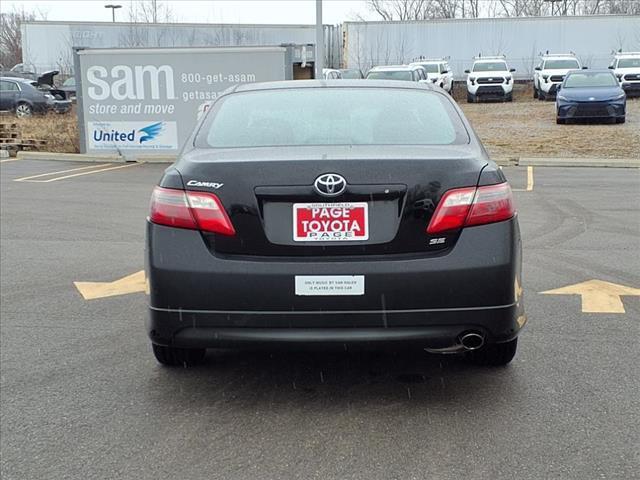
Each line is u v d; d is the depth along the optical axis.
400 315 3.41
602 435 3.48
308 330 3.42
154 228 3.55
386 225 3.43
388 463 3.23
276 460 3.27
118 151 16.72
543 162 14.52
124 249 7.73
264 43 37.25
